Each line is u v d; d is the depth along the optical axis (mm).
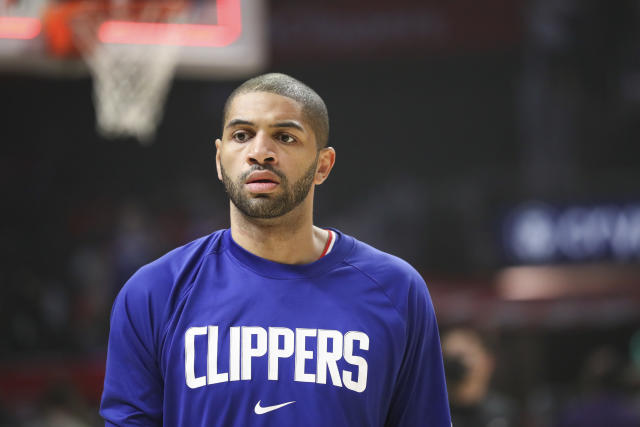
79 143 36750
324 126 4449
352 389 4242
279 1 35219
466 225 39312
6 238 32375
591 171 39281
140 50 15406
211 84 38250
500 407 11078
